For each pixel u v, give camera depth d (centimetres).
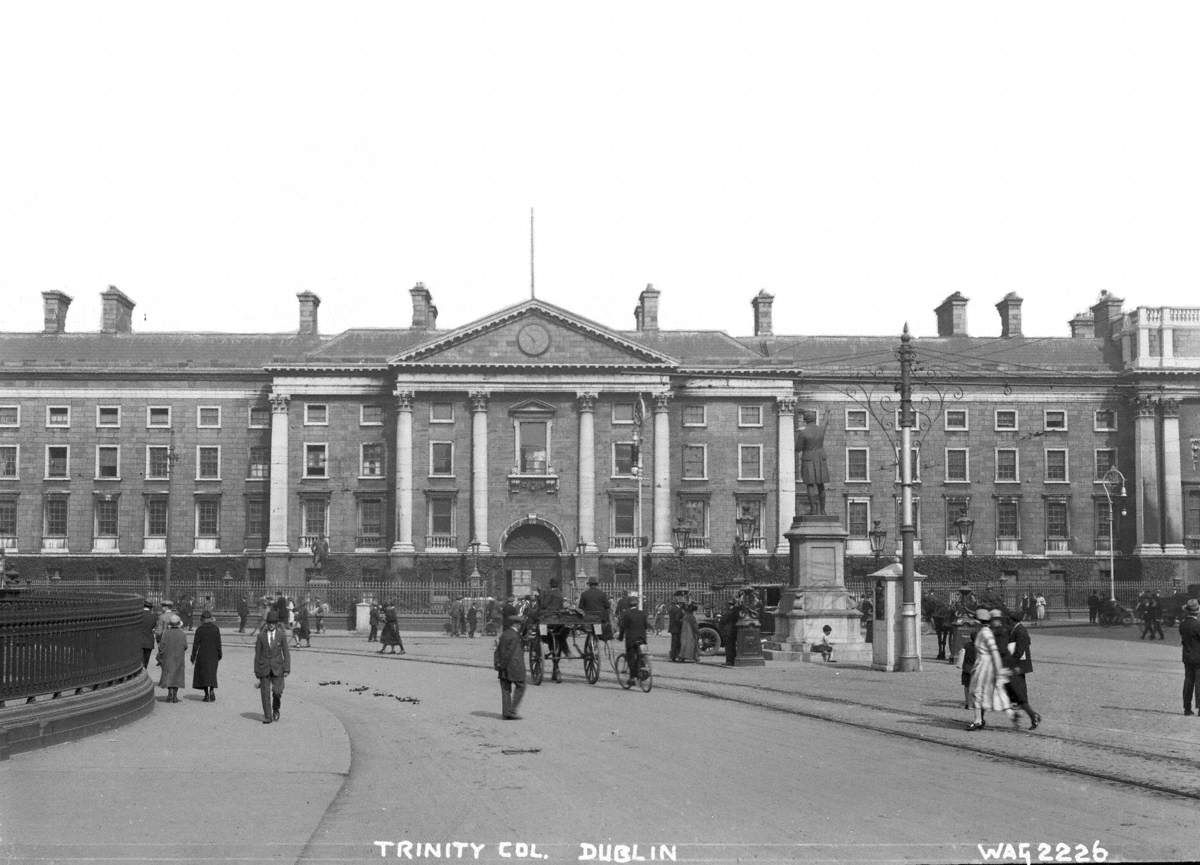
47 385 8112
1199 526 8156
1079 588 7619
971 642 2281
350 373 7975
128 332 8600
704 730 2000
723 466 8050
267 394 8169
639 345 7875
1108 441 8238
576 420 7931
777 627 3962
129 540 8025
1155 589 7600
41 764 1597
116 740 1855
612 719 2173
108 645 2061
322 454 7981
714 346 8406
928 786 1436
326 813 1287
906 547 3344
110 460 8100
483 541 7731
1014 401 8256
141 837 1158
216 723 2111
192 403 8138
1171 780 1472
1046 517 8175
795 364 8338
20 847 1111
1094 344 8619
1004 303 8706
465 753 1752
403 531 7712
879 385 8250
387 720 2203
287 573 7806
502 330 7938
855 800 1345
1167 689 2758
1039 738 1884
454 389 7856
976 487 8175
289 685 3036
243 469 8100
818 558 3881
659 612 6141
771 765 1606
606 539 7838
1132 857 1072
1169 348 8181
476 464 7794
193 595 7081
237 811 1288
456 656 4209
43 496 8031
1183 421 8219
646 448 7894
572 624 2986
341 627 6744
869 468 8169
